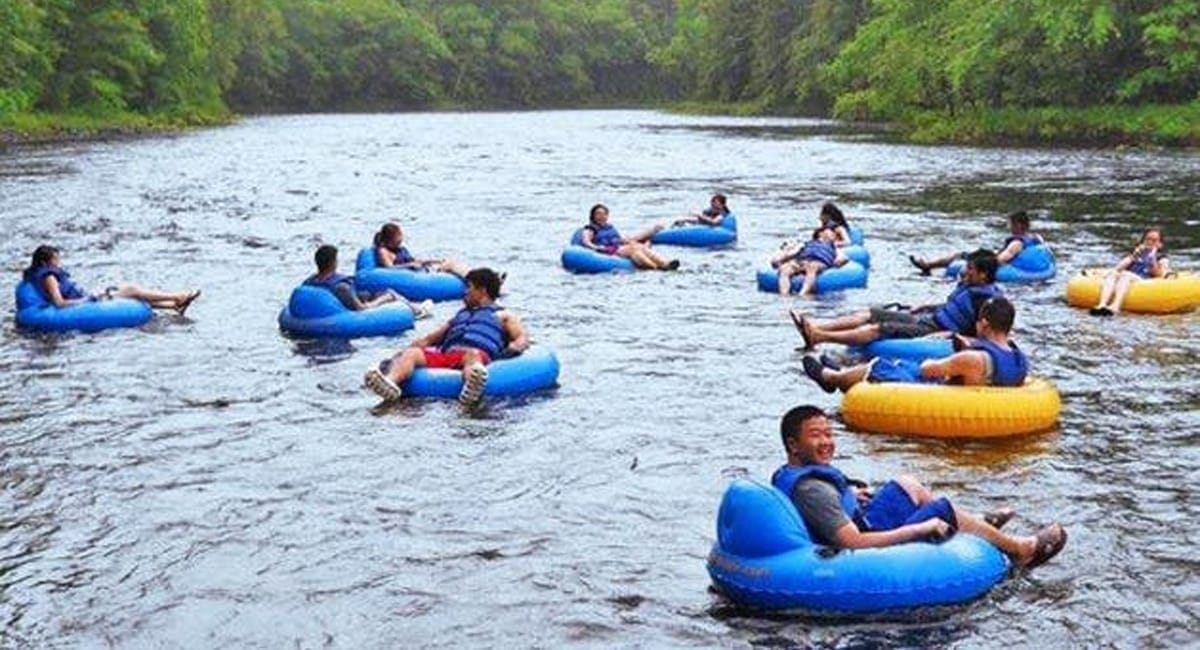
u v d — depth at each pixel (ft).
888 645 17.60
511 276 52.16
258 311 44.04
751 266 54.60
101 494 24.40
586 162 123.54
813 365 30.81
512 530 22.34
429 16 340.80
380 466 25.96
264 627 18.62
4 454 27.04
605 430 28.50
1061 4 141.08
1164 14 134.72
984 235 64.03
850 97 187.52
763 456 26.53
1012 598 19.11
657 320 42.09
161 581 20.29
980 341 28.66
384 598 19.56
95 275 52.70
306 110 310.24
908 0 177.88
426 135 184.96
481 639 18.08
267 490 24.56
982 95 157.38
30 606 19.39
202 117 220.43
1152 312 42.73
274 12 295.48
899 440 27.48
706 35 293.84
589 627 18.39
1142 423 28.76
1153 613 18.62
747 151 137.18
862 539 18.86
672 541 21.71
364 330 39.34
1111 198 80.59
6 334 39.83
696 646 17.70
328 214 77.66
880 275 51.60
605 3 367.66
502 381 31.50
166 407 30.86
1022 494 23.90
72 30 183.52
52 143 154.61
